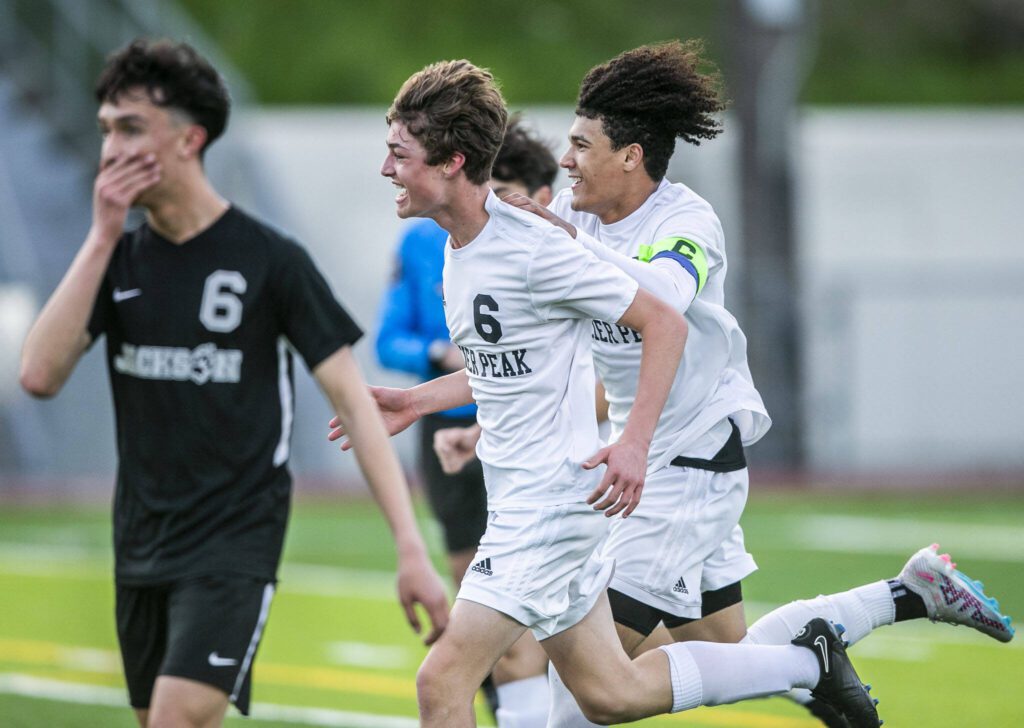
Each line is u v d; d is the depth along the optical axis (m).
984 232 61.06
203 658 12.24
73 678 23.20
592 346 14.74
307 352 13.00
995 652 25.08
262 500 12.91
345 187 58.34
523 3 92.56
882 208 60.88
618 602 14.47
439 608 12.69
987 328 59.78
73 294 12.41
